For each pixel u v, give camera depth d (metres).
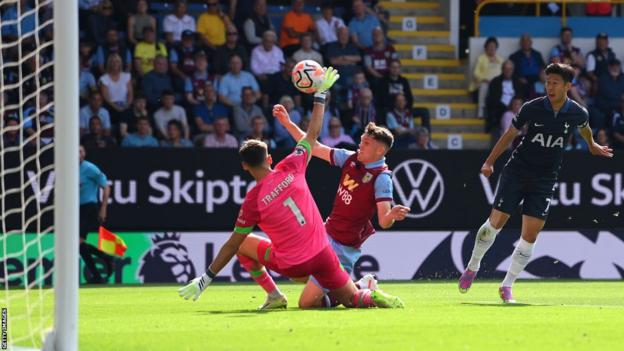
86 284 36.72
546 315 20.11
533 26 54.09
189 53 46.19
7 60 42.81
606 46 51.22
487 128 49.94
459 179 40.06
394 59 49.00
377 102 47.88
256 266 21.36
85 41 46.38
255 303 24.55
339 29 48.88
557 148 24.16
